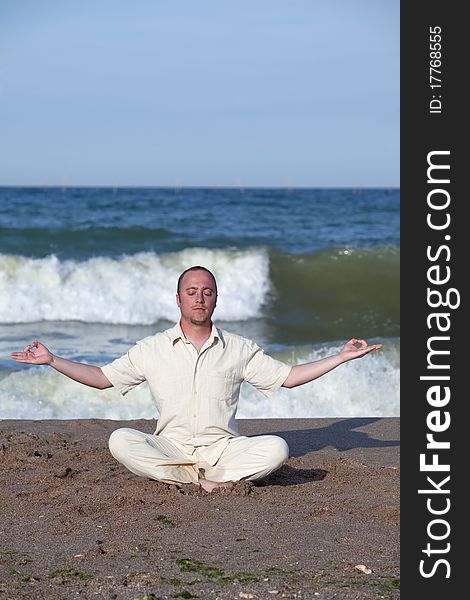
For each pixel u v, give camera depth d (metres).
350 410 9.28
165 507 5.02
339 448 7.07
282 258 17.48
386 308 16.70
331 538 4.44
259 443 5.52
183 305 5.46
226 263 17.12
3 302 14.59
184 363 5.54
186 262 16.77
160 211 31.44
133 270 15.88
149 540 4.39
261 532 4.54
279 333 14.82
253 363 5.63
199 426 5.55
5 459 6.18
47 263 15.33
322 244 20.23
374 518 4.85
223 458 5.55
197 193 62.38
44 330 13.52
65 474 5.77
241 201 43.00
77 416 8.63
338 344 12.12
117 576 3.85
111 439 5.53
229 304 16.36
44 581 3.79
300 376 5.60
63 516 4.84
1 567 3.97
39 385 9.27
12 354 5.44
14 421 7.79
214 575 3.86
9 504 5.10
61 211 29.73
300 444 7.20
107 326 14.19
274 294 16.83
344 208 35.84
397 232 25.39
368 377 9.98
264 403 9.10
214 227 25.45
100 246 18.19
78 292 15.01
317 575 3.88
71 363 5.50
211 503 5.11
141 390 9.23
